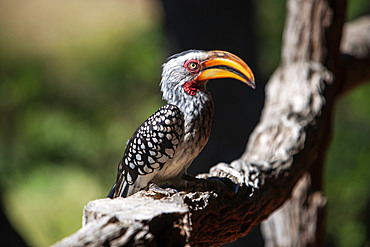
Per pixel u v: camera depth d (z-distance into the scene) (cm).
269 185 543
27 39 2188
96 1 2408
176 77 491
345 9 770
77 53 2000
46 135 1498
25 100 1627
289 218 761
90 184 1489
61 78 1783
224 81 1139
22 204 1415
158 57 1599
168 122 475
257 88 1183
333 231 1155
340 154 1209
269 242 783
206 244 465
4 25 2291
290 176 575
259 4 1423
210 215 448
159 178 500
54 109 1619
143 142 479
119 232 330
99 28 2177
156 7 1590
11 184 1427
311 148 634
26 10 2408
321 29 757
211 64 489
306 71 739
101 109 1620
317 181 766
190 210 421
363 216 1141
